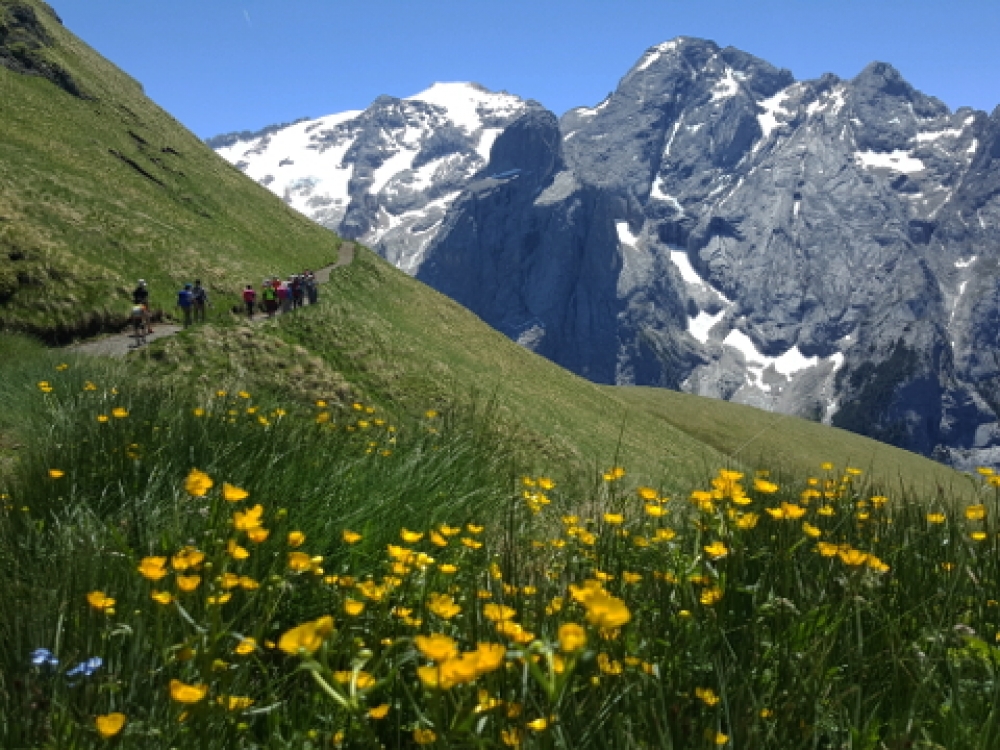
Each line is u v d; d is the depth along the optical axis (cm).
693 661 276
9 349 2388
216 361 2909
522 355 7694
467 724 193
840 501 505
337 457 639
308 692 277
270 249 7719
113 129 7925
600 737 226
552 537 539
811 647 284
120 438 598
